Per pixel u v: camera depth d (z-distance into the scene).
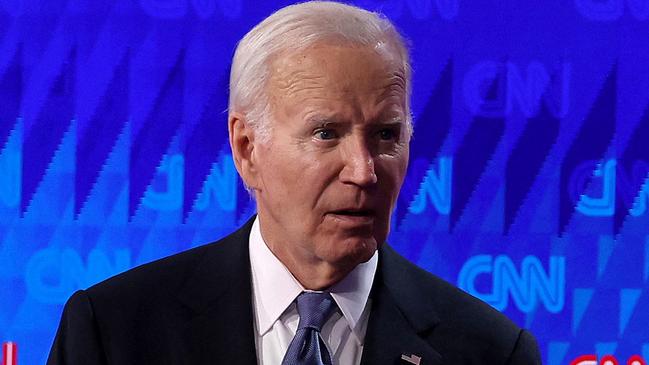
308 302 4.79
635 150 8.62
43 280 8.45
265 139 4.56
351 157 4.39
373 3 8.48
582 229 8.61
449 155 8.55
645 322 8.61
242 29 8.48
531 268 8.59
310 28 4.46
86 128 8.44
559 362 8.62
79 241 8.45
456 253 8.55
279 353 4.80
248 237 5.11
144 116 8.45
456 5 8.54
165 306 4.91
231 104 4.80
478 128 8.55
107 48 8.45
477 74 8.55
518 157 8.57
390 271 5.05
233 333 4.80
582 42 8.59
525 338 5.03
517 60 8.57
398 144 4.53
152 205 8.45
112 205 8.45
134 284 4.99
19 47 8.42
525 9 8.57
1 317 8.42
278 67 4.50
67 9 8.44
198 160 8.47
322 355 4.68
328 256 4.52
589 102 8.61
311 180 4.42
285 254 4.81
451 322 4.96
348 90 4.36
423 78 8.53
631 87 8.61
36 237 8.44
